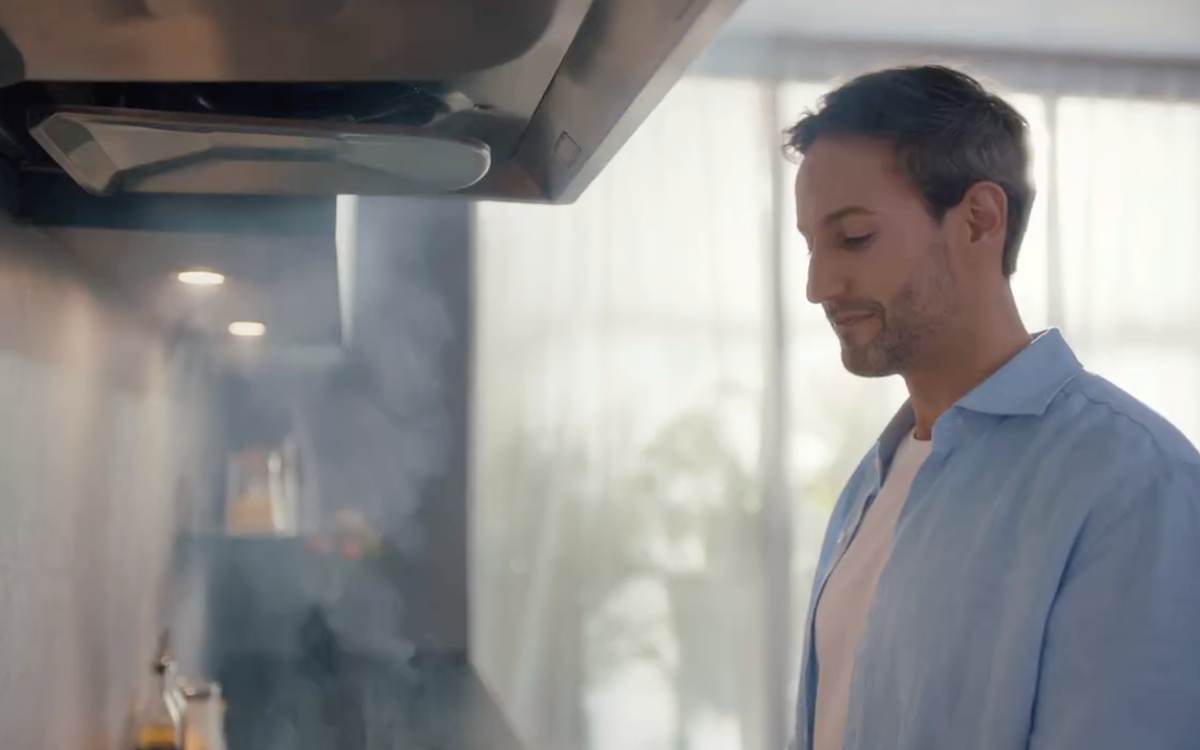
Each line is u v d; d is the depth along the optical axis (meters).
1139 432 1.04
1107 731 0.94
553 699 2.97
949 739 1.06
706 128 3.11
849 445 3.10
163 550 2.03
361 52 0.86
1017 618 1.03
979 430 1.16
